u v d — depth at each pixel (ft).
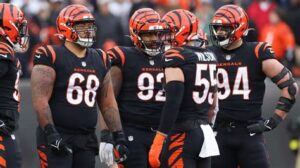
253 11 135.33
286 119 111.75
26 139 106.32
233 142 84.17
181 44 77.00
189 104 76.28
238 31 82.64
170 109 74.64
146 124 84.58
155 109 84.58
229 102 84.28
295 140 111.65
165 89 75.82
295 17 133.49
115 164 82.38
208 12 126.11
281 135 111.65
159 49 82.74
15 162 75.61
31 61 126.31
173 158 76.33
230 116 84.12
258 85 84.28
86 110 77.41
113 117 79.25
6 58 74.64
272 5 135.95
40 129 77.36
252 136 84.07
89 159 78.23
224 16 82.48
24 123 106.42
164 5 129.80
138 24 82.12
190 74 75.77
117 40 130.00
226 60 84.28
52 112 76.79
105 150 79.56
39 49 76.54
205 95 77.10
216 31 83.10
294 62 131.44
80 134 77.61
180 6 128.67
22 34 77.36
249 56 83.82
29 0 134.82
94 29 77.51
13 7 77.10
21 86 106.52
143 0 131.95
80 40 76.79
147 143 84.43
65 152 75.97
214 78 78.38
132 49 85.25
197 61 76.28
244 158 84.28
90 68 77.71
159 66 84.99
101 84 79.00
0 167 74.23
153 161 75.66
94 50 79.30
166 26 78.48
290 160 111.65
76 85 77.05
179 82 74.90
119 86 84.64
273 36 131.03
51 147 76.18
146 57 84.84
